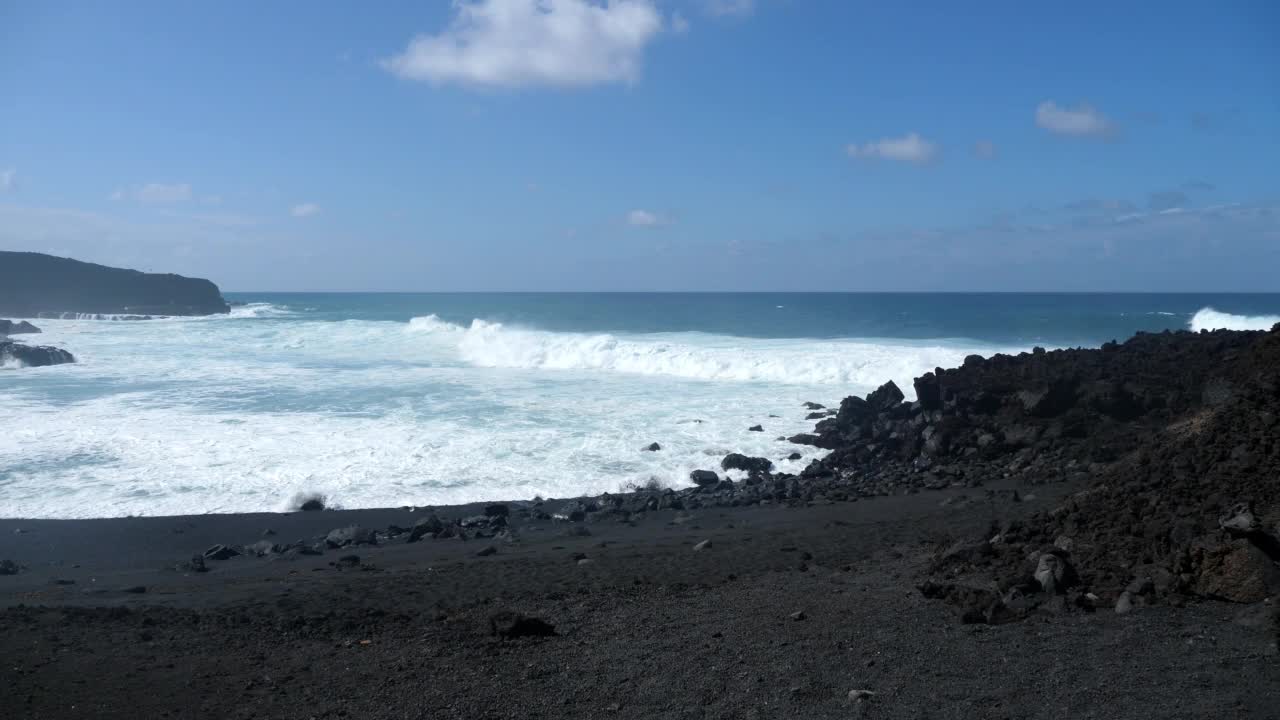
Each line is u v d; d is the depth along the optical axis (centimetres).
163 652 829
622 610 955
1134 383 1967
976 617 810
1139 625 738
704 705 675
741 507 1689
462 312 9106
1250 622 705
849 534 1316
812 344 4206
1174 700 606
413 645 846
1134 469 1072
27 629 893
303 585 1116
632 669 760
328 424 2391
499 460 2044
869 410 2355
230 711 693
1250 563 754
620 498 1748
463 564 1224
